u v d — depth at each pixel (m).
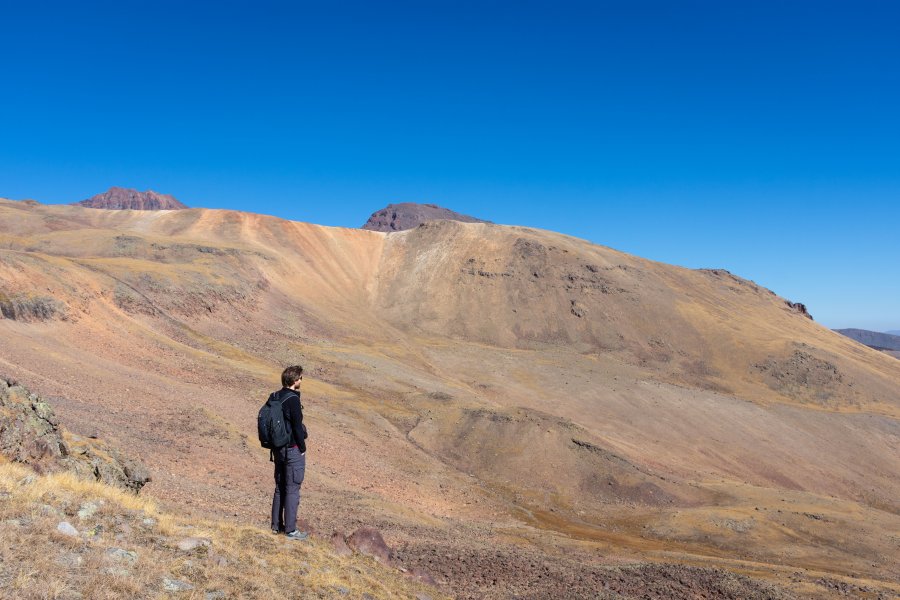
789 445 96.00
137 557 7.37
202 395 52.25
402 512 37.47
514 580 20.52
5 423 13.67
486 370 115.69
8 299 53.94
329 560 10.28
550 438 67.69
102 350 56.47
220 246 149.00
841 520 55.06
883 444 103.88
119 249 138.50
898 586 34.41
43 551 6.66
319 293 152.12
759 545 48.50
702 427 96.62
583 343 144.38
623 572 25.64
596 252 191.75
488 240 191.12
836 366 137.00
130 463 17.75
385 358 105.81
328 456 48.62
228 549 8.73
